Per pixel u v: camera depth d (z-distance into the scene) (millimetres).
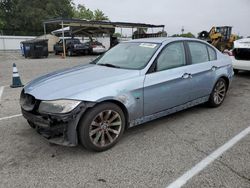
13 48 32406
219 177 3105
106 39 35062
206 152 3719
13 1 51094
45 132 3553
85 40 34062
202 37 21391
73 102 3383
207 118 5117
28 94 3795
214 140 4117
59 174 3193
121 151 3764
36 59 20172
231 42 19172
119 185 2971
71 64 15859
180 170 3262
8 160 3523
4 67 14328
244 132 4430
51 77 4199
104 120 3707
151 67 4250
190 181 3033
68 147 3881
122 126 3922
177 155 3635
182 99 4777
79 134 3539
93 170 3275
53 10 50031
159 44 4633
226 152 3717
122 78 3936
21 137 4238
